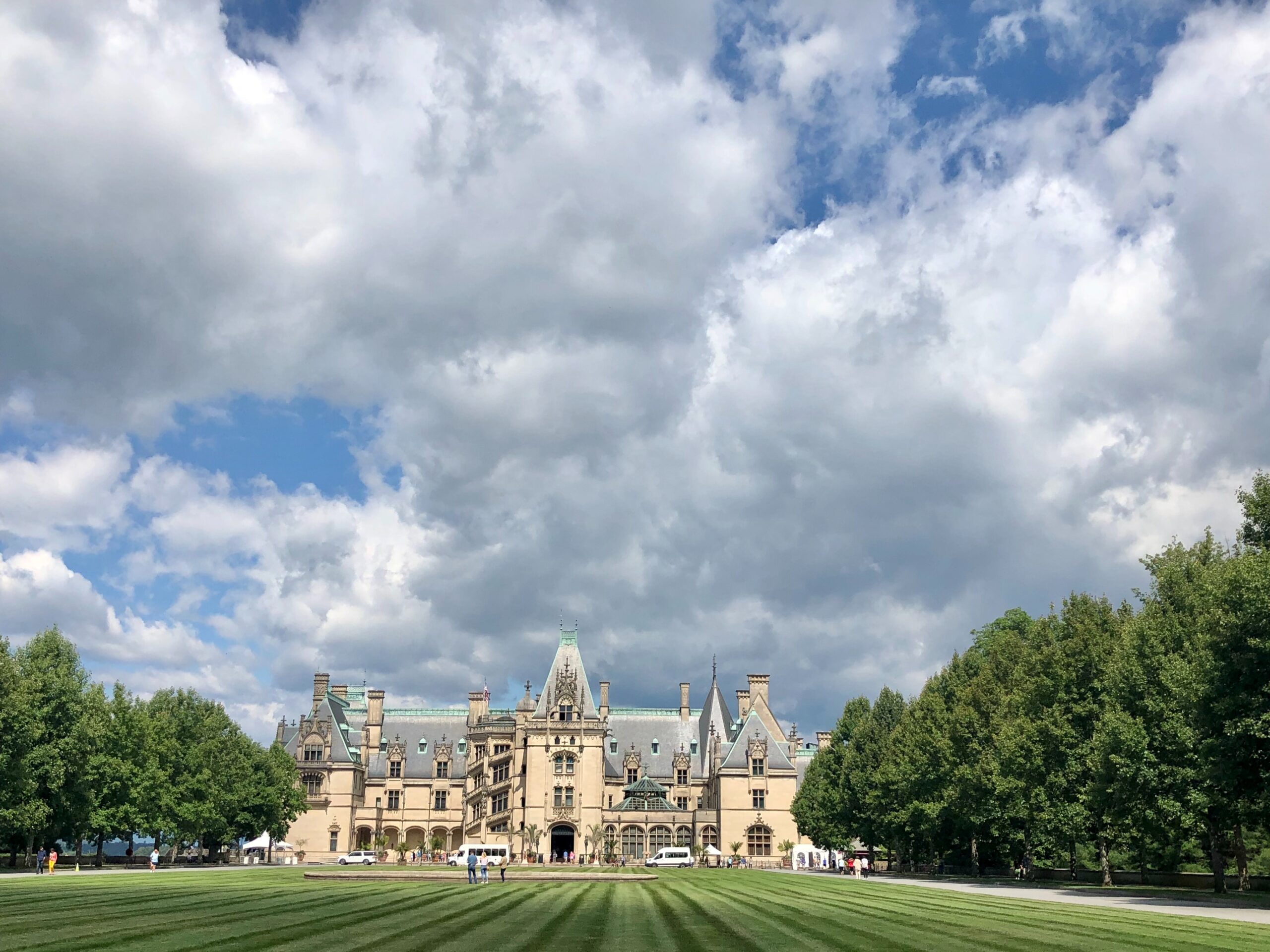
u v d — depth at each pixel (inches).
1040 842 3326.8
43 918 1733.5
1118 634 3208.7
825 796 5236.2
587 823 6220.5
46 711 3774.6
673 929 1678.2
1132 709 2748.5
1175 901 2332.7
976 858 3873.0
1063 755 3070.9
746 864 6038.4
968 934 1588.3
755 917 1916.8
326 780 6879.9
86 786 3956.7
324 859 6737.2
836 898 2496.3
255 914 1849.2
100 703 4298.7
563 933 1615.4
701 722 7367.1
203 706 5364.2
